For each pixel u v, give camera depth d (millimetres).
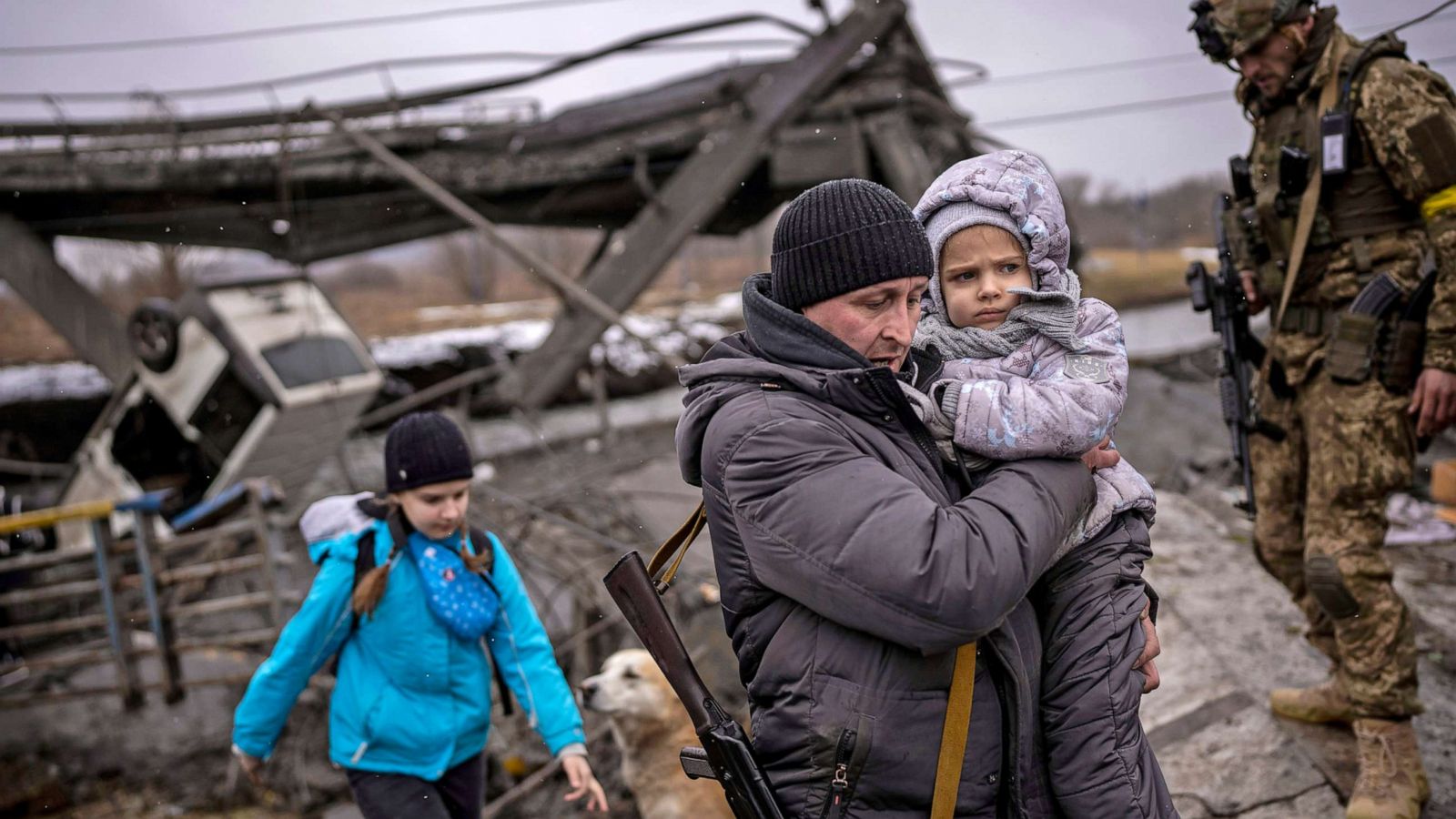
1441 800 2729
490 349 18969
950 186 1562
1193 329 14492
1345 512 2738
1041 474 1408
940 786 1380
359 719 2855
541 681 2996
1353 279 2730
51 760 6043
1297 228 2814
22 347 22656
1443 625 3891
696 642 5117
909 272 1409
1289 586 3129
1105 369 1463
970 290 1547
